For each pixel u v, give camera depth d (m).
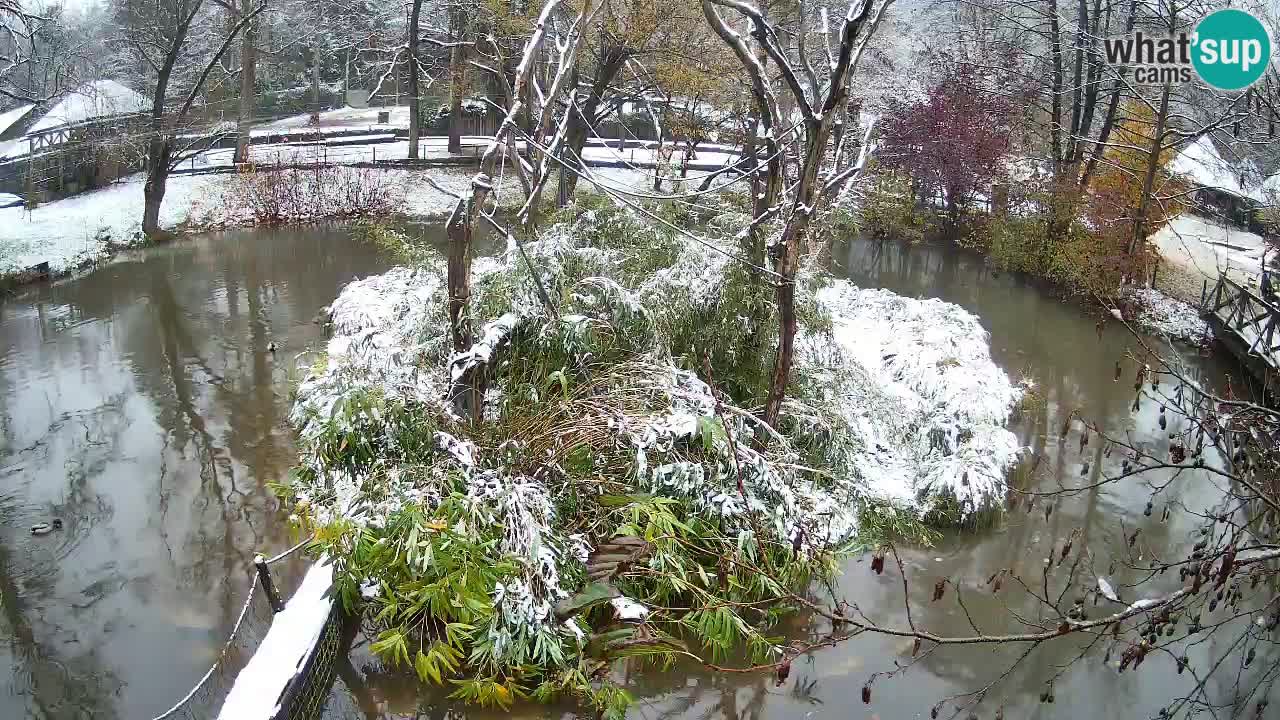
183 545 10.98
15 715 8.26
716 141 33.31
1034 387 15.16
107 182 29.83
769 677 8.34
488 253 19.02
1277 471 6.85
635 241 11.13
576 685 7.59
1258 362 14.55
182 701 7.87
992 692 8.18
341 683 8.14
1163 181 21.19
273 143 35.38
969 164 25.39
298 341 17.89
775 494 9.01
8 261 21.58
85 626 9.52
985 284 22.36
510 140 10.92
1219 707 6.83
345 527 7.76
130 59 38.72
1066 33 26.69
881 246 26.36
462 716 7.80
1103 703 8.00
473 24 31.59
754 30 8.84
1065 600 9.44
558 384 9.46
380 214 28.88
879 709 7.96
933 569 10.00
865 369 12.76
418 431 8.40
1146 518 10.98
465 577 7.42
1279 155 20.59
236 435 13.86
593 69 26.50
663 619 8.30
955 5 34.53
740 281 10.46
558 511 8.64
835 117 10.91
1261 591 9.37
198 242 26.06
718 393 9.30
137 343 17.83
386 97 46.09
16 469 12.83
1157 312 18.53
